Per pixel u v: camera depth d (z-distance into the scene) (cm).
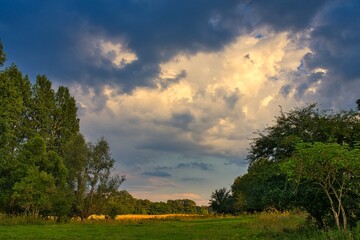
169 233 3656
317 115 2808
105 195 6575
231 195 9562
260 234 2911
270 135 2964
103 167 6600
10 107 5406
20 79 6962
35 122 7025
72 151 6588
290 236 2442
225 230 3822
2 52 5353
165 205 15125
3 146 5444
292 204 2748
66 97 7650
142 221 6356
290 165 2072
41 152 6112
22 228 4288
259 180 2938
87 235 3441
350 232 1806
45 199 5744
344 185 2230
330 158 1944
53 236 3281
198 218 7275
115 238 3142
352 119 2697
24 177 5684
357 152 1958
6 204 5828
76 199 6438
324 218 2714
